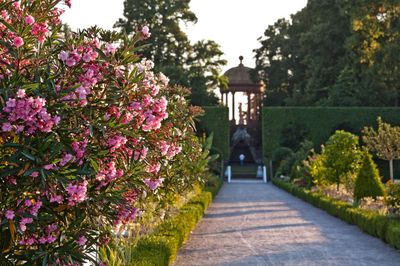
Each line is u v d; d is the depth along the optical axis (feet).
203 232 54.90
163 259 32.76
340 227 59.36
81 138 19.31
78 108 19.11
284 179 146.72
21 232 17.98
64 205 19.38
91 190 20.06
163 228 43.52
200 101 198.70
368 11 167.32
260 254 42.34
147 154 22.44
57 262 19.11
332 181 91.30
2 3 18.60
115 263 28.12
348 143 90.38
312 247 45.83
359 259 40.42
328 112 176.55
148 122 20.85
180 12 207.31
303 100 204.13
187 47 207.82
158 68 190.80
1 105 17.81
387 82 176.55
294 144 177.99
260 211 77.15
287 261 39.50
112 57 20.20
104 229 20.88
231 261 39.40
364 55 173.47
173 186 40.06
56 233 19.60
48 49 19.94
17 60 18.30
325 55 201.57
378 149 89.61
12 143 17.61
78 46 19.81
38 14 19.57
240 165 210.79
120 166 21.61
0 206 18.21
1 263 19.08
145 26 20.81
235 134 220.43
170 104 38.06
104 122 19.47
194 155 45.14
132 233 38.96
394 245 44.98
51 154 17.62
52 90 18.26
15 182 18.29
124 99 20.25
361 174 72.54
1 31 18.75
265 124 179.22
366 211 59.67
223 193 119.03
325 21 203.21
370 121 173.78
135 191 21.81
